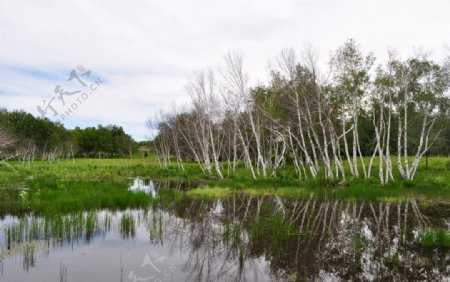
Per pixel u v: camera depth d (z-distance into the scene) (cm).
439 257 961
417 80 2984
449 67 2889
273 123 3719
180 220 1432
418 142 3684
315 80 2973
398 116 3316
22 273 832
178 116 5950
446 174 3158
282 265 909
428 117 3281
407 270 871
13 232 1175
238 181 2894
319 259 952
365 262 927
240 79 3544
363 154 5428
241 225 1338
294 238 1152
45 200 1703
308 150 4734
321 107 3177
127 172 4134
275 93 3862
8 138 4559
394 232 1234
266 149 4912
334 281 808
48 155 7788
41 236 1147
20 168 3725
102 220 1393
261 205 1809
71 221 1294
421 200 1958
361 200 1966
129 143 10362
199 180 3312
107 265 892
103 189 2088
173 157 8844
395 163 4125
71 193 1883
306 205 1808
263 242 1108
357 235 1188
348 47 3073
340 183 2541
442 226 1327
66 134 8556
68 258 944
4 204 1636
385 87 3016
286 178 2978
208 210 1664
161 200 1938
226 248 1048
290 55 3253
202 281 802
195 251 1020
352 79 3045
